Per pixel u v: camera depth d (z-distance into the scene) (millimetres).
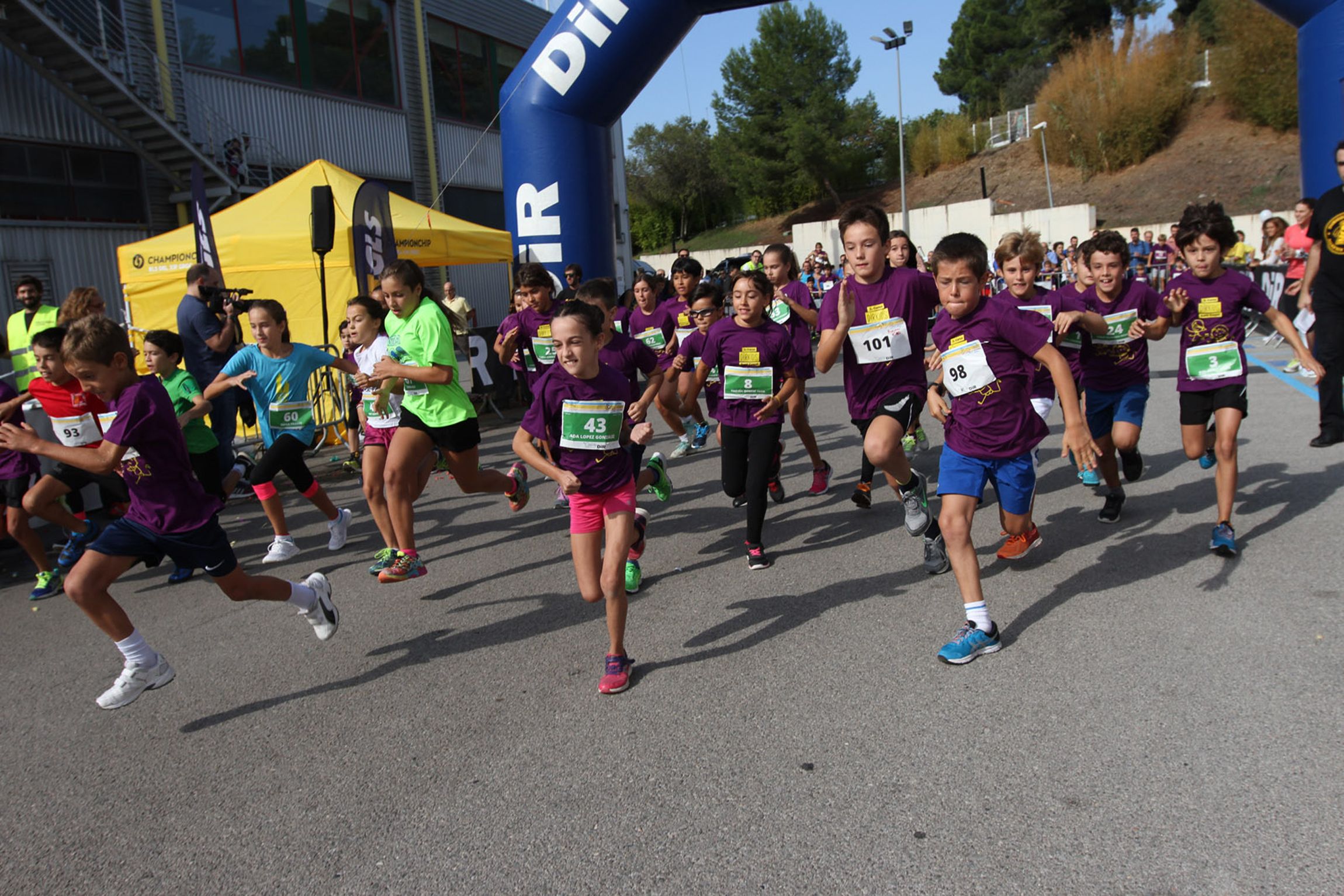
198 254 9078
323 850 2803
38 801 3227
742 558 5496
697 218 62625
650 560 5641
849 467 7871
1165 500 5918
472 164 24281
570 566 5594
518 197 12391
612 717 3535
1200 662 3611
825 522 6156
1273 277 14039
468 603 5039
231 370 5910
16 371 8047
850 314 4676
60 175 15234
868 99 54719
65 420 5570
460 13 23578
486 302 24906
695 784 3010
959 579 3900
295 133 19016
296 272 11500
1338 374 6473
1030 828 2633
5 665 4590
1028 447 4051
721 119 57188
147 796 3213
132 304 11289
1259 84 38312
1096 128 42344
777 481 6750
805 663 3895
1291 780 2771
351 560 6059
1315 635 3775
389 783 3166
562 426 3791
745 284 5121
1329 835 2506
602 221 12523
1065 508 5984
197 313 7660
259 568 5992
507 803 2984
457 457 5375
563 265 12430
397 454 5145
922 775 2957
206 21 17172
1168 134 41906
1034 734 3158
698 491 7340
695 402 6621
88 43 14766
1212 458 6016
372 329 5641
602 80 11844
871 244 4836
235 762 3410
